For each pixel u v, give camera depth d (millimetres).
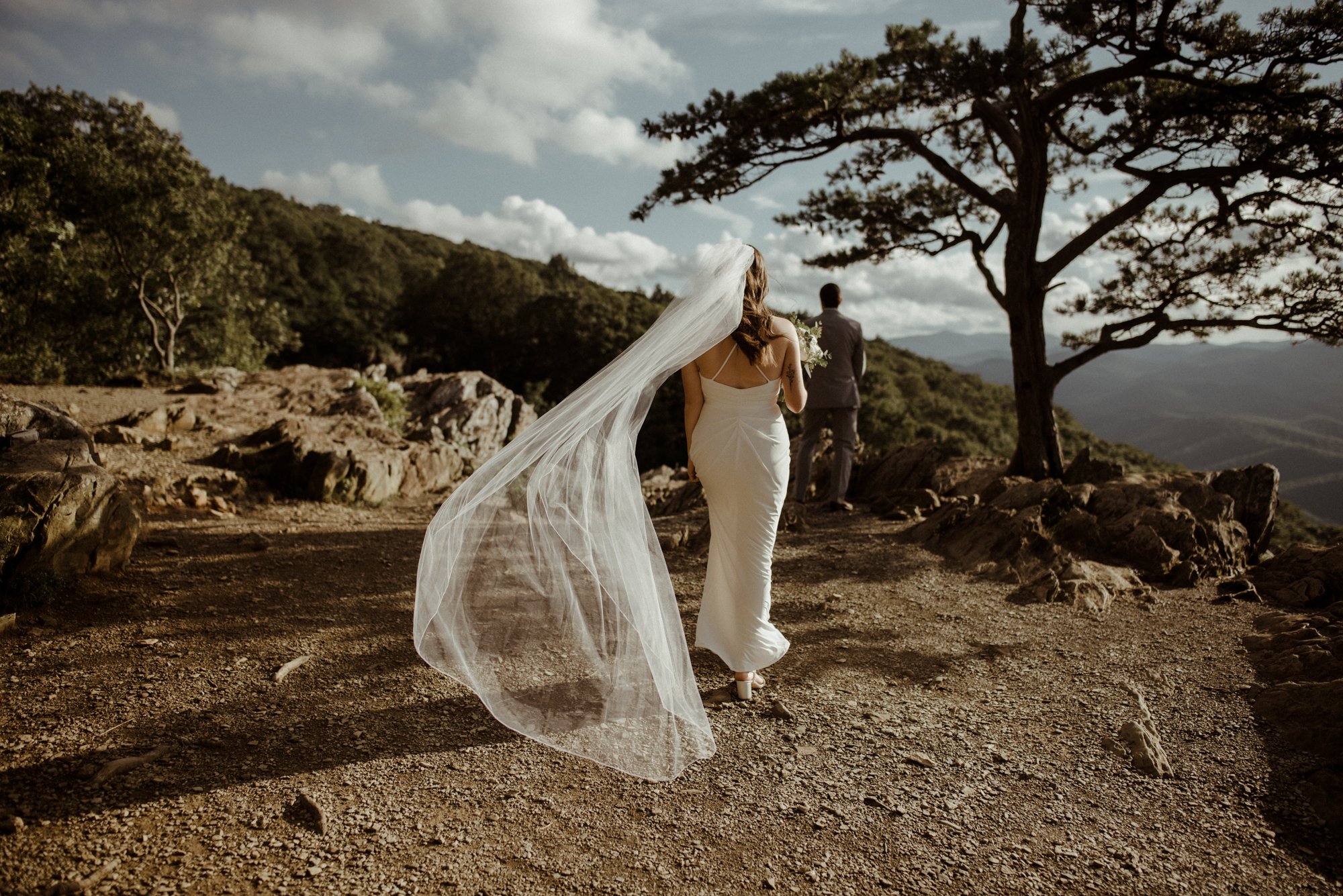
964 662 4141
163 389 14391
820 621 4785
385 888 2197
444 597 3229
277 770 2828
